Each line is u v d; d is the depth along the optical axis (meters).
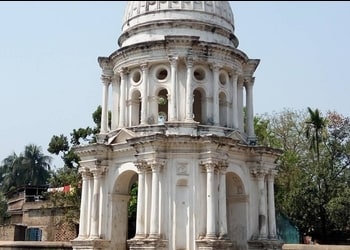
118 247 40.75
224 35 44.16
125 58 42.72
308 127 67.88
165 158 37.59
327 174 66.19
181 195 37.56
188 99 39.78
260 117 73.50
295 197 65.50
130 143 38.38
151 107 41.03
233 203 42.47
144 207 37.31
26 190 91.06
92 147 41.16
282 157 67.62
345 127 70.00
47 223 70.00
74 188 65.69
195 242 36.41
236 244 41.25
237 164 41.09
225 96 42.78
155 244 35.50
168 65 41.25
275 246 40.66
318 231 66.19
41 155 119.31
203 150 37.59
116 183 41.06
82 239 40.59
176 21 42.28
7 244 47.75
